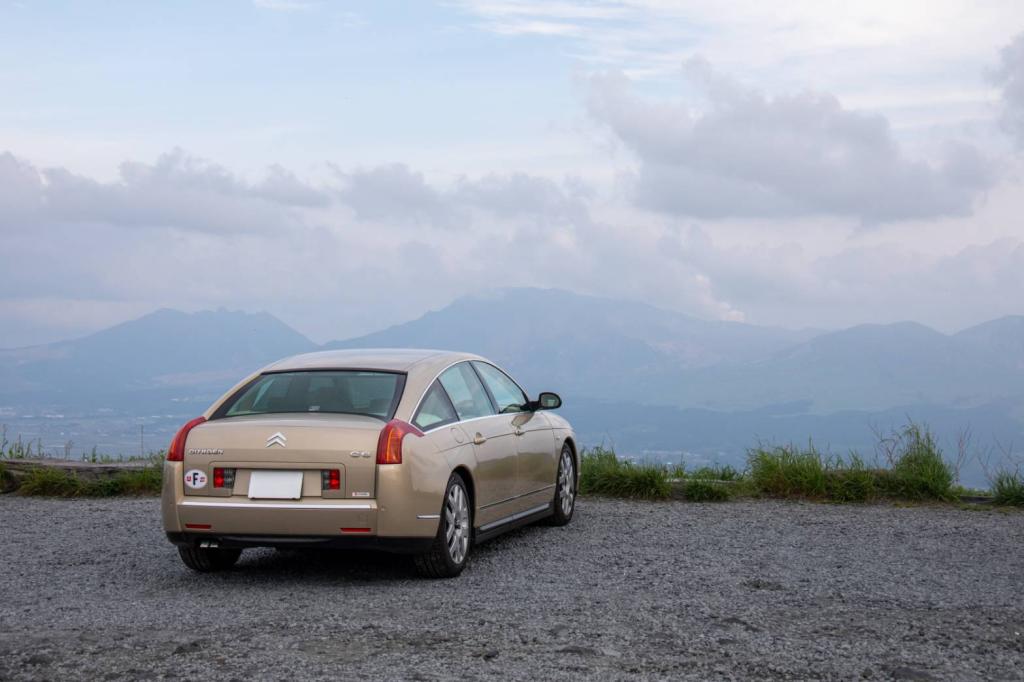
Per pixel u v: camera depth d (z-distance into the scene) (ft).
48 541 28.89
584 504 36.63
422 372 25.00
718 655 16.58
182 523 22.67
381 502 21.99
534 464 28.94
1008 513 34.06
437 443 23.61
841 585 22.35
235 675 15.38
